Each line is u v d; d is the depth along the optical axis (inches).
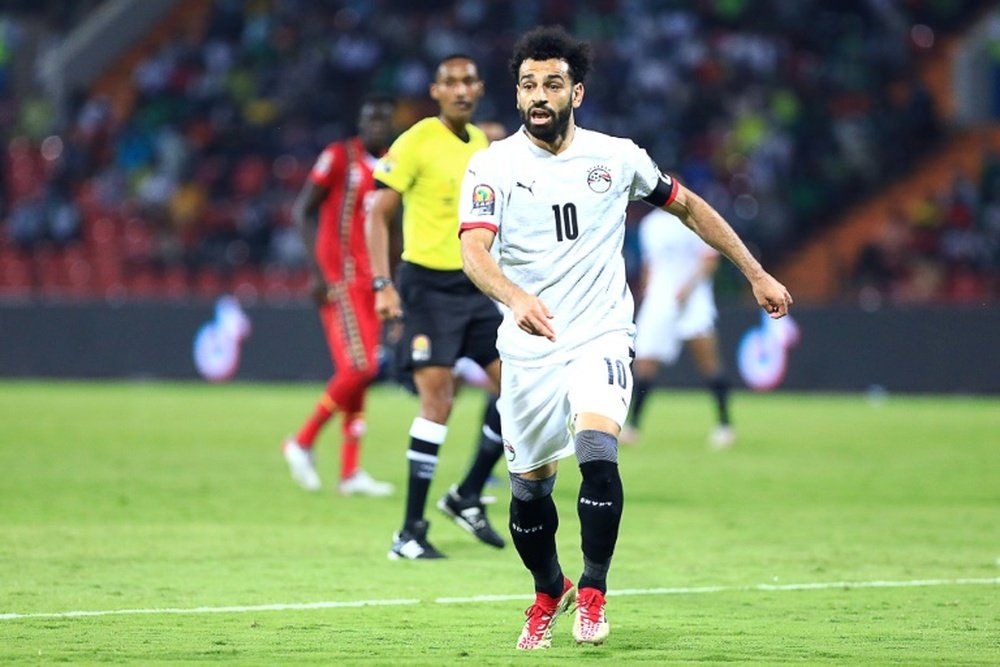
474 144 1165.1
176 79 3998.5
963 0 4037.9
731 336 3056.1
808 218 3634.4
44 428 2198.6
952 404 2792.8
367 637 803.4
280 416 2447.1
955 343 2910.9
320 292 1492.4
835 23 3939.5
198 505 1411.2
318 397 2834.6
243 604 909.8
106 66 4311.0
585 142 776.3
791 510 1417.3
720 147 3673.7
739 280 3329.2
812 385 2992.1
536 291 775.1
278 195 3688.5
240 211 3715.6
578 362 767.7
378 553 1138.7
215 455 1879.9
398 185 1144.2
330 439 2132.1
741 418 2519.7
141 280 3646.7
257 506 1412.4
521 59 772.0
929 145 3767.2
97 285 3673.7
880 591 977.5
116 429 2198.6
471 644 785.6
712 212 800.3
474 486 1165.1
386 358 1556.3
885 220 3639.3
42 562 1070.4
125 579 1001.5
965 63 3949.3
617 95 3718.0
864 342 2962.6
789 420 2477.9
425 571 1055.6
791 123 3730.3
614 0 3966.5
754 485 1619.1
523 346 773.9
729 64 3809.1
